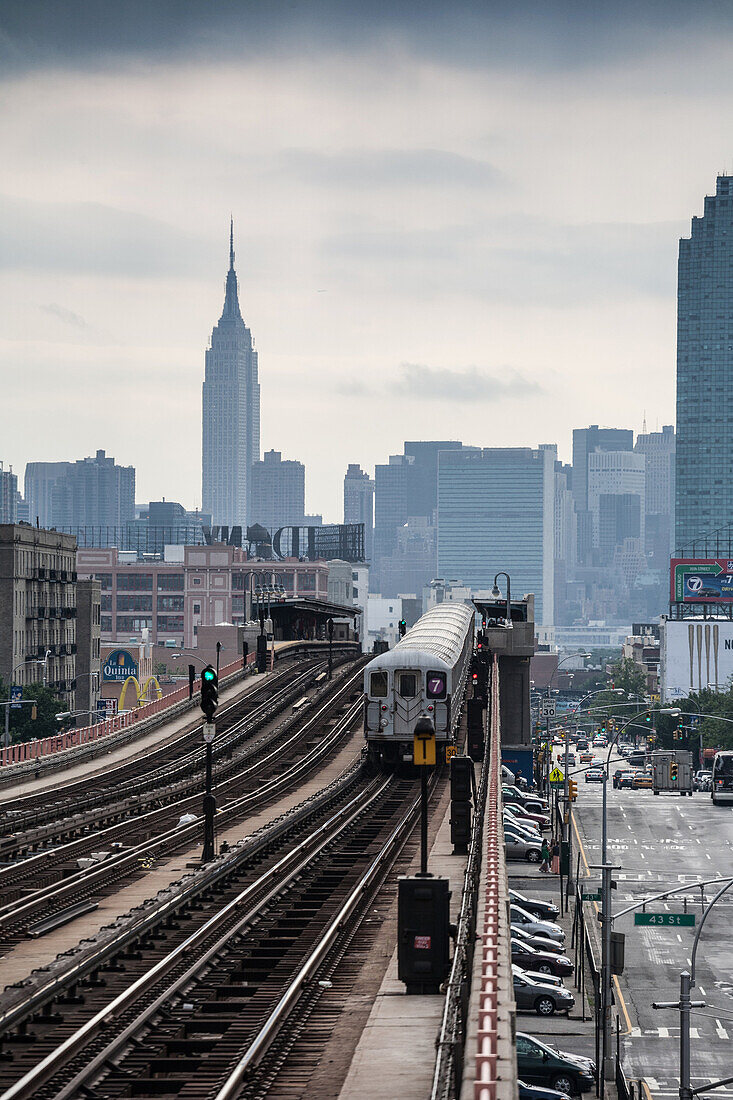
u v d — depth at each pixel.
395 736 117.94
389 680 118.69
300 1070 37.50
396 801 105.25
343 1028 41.97
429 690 118.06
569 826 163.62
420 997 45.66
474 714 117.62
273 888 67.50
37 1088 35.25
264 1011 43.47
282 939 54.69
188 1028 41.69
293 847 81.75
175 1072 37.69
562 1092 76.44
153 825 92.81
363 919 59.72
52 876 72.44
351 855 78.12
